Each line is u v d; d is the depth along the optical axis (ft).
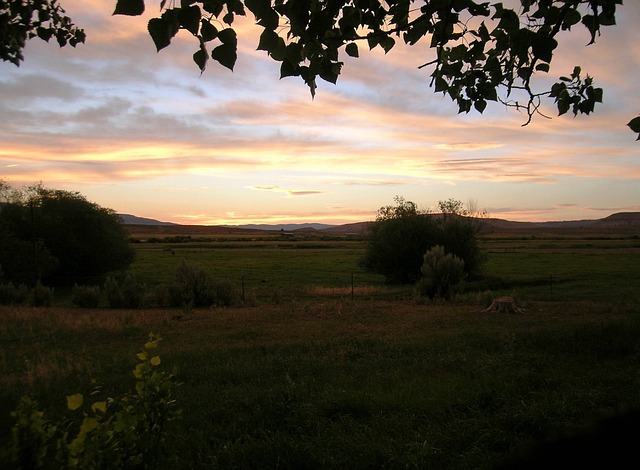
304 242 429.79
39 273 120.88
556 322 56.24
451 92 13.94
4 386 27.68
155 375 11.63
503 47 12.27
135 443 10.67
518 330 47.70
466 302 82.58
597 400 18.93
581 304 77.05
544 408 18.03
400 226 131.03
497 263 177.99
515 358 30.76
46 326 57.00
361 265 138.31
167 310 77.82
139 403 11.37
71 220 142.61
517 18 10.78
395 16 11.15
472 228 130.31
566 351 32.96
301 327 56.39
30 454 10.11
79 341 48.39
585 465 4.81
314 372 30.48
